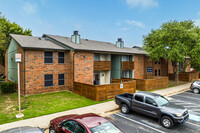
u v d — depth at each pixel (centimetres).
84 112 989
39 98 1336
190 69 4006
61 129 555
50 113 955
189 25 2206
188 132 733
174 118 745
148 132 729
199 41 1936
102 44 2416
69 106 1113
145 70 2697
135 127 785
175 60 2355
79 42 1975
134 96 955
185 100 1383
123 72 2480
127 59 2439
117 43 2619
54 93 1547
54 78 1614
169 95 1603
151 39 2312
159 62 3091
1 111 995
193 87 1733
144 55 2625
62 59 1680
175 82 2628
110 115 966
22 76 1455
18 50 1580
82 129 485
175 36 1988
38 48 1416
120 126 796
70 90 1653
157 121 870
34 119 853
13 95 1448
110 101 1284
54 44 1728
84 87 1416
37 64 1488
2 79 2577
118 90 1441
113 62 2316
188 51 2042
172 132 731
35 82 1480
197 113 1020
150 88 1812
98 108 1080
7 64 2286
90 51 1742
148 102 876
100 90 1295
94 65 1855
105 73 2231
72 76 1608
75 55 1605
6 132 476
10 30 2825
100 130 474
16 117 877
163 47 2048
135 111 946
